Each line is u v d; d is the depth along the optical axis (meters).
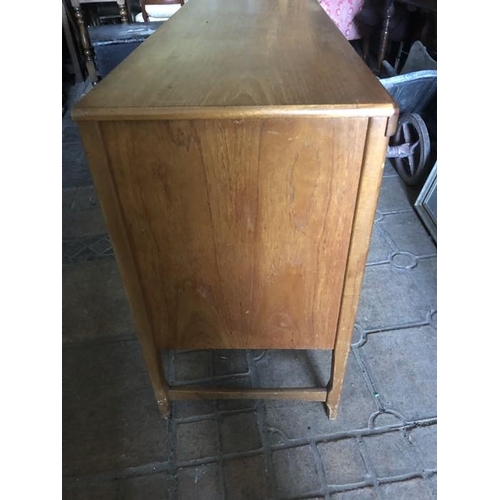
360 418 1.03
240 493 0.90
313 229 0.71
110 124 0.60
